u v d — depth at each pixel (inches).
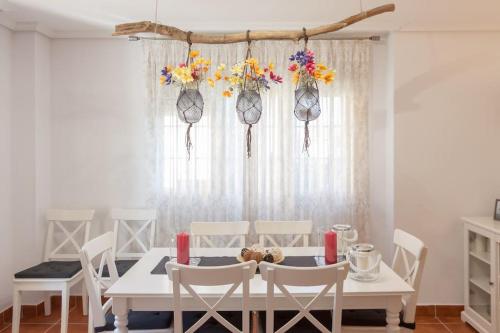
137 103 146.9
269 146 141.6
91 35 143.8
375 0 114.8
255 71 91.0
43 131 141.7
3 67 131.2
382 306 80.4
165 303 79.6
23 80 136.2
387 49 144.3
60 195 146.9
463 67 136.5
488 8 120.6
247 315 72.6
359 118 141.4
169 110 141.1
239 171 142.1
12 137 135.7
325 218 141.9
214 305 73.3
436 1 115.6
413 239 94.1
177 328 72.8
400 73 136.9
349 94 141.3
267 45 140.8
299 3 117.1
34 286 115.4
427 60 136.7
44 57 142.3
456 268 137.3
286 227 122.2
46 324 129.8
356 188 141.7
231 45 141.3
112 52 146.4
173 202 141.6
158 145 141.3
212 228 120.9
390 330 81.1
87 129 146.9
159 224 141.6
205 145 141.8
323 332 75.1
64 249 146.0
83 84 146.5
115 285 81.7
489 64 136.5
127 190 147.3
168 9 122.0
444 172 137.3
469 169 137.0
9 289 134.2
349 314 91.5
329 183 141.0
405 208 137.4
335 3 117.1
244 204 141.3
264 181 141.3
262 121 140.7
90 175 147.2
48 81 145.0
